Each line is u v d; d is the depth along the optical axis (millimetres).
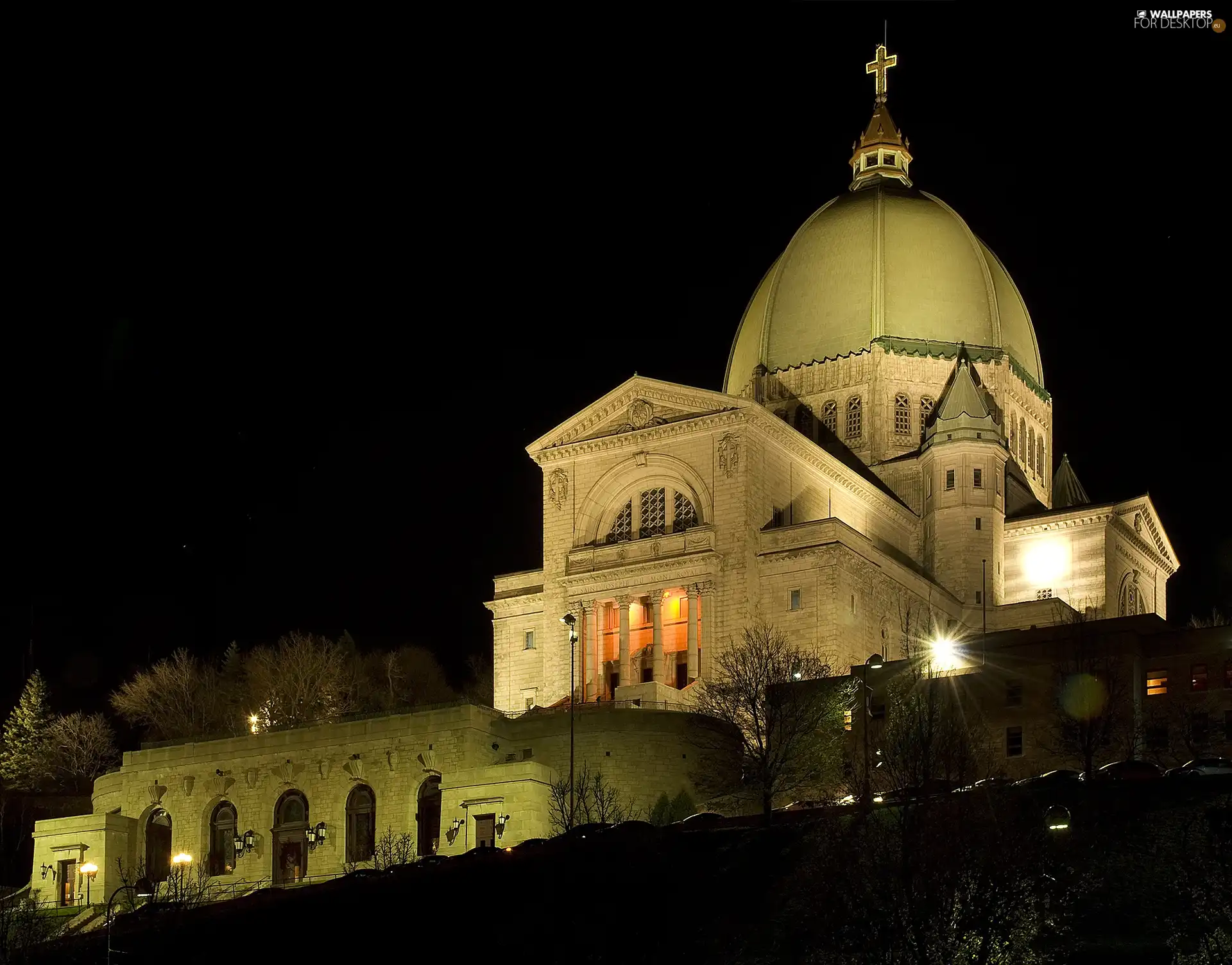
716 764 127062
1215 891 85875
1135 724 119812
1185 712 119000
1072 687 119188
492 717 130750
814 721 125000
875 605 150125
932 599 159250
